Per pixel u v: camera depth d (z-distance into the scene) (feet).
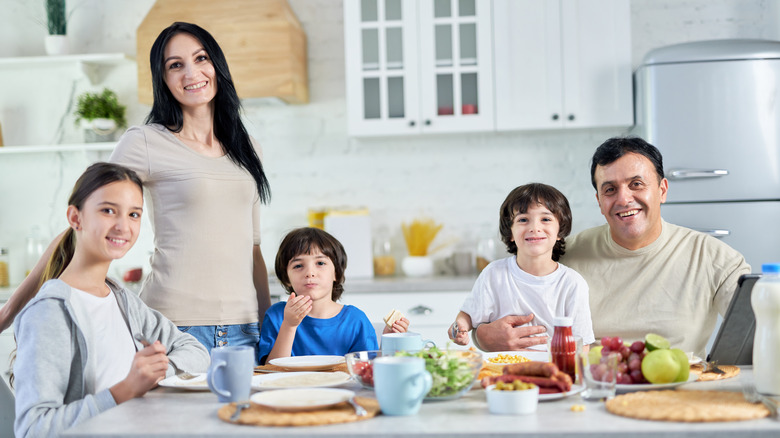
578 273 6.41
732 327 4.65
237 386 4.10
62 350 4.45
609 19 11.25
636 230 6.13
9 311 5.61
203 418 3.74
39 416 4.16
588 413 3.67
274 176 12.73
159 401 4.23
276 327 6.64
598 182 6.31
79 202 4.83
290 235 7.09
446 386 3.98
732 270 6.19
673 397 3.88
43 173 12.73
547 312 6.31
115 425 3.61
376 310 10.79
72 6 12.84
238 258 6.49
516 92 11.39
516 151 12.49
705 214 10.42
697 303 6.23
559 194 6.42
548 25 11.34
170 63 6.24
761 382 3.96
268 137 12.72
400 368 3.65
